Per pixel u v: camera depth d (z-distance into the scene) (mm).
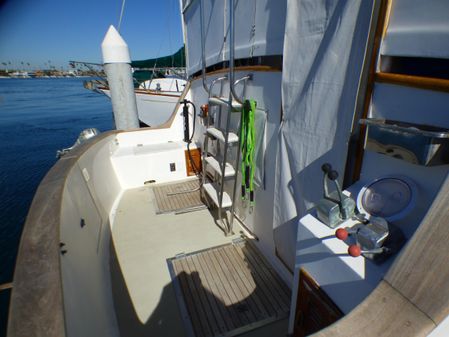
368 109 1107
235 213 2828
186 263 2246
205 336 1662
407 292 690
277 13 1684
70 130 15875
